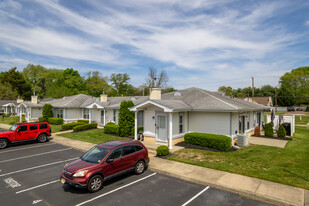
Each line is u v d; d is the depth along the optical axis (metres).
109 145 8.80
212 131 14.85
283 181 7.98
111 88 63.41
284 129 17.73
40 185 8.21
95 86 58.56
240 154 11.95
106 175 7.86
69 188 7.89
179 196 7.07
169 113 13.57
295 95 65.00
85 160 8.18
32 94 62.91
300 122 33.38
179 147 13.80
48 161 11.73
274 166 9.77
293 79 65.88
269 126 18.36
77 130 22.83
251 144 14.77
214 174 8.93
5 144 15.23
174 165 10.30
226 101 15.70
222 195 7.13
